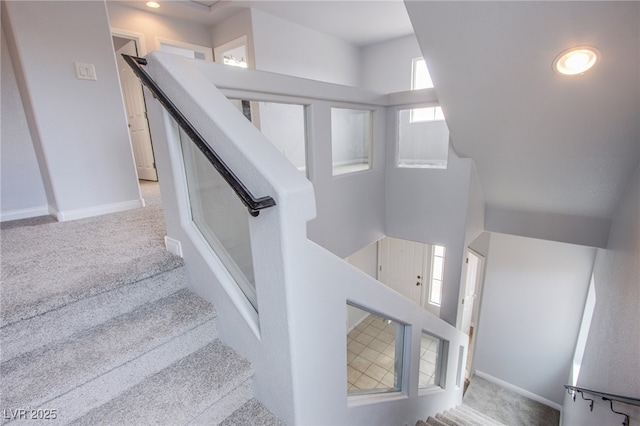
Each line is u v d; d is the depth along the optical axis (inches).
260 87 76.3
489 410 151.9
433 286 213.3
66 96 85.4
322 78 203.6
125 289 49.7
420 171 129.3
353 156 123.6
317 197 105.7
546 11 56.7
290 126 92.8
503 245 154.8
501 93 77.7
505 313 159.3
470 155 111.6
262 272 38.4
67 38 84.4
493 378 167.9
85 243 66.7
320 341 43.0
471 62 72.7
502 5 58.6
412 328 71.2
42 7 79.3
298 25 184.5
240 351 48.3
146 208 101.7
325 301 42.3
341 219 118.7
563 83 68.7
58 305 42.7
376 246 227.6
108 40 92.1
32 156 92.2
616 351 70.3
